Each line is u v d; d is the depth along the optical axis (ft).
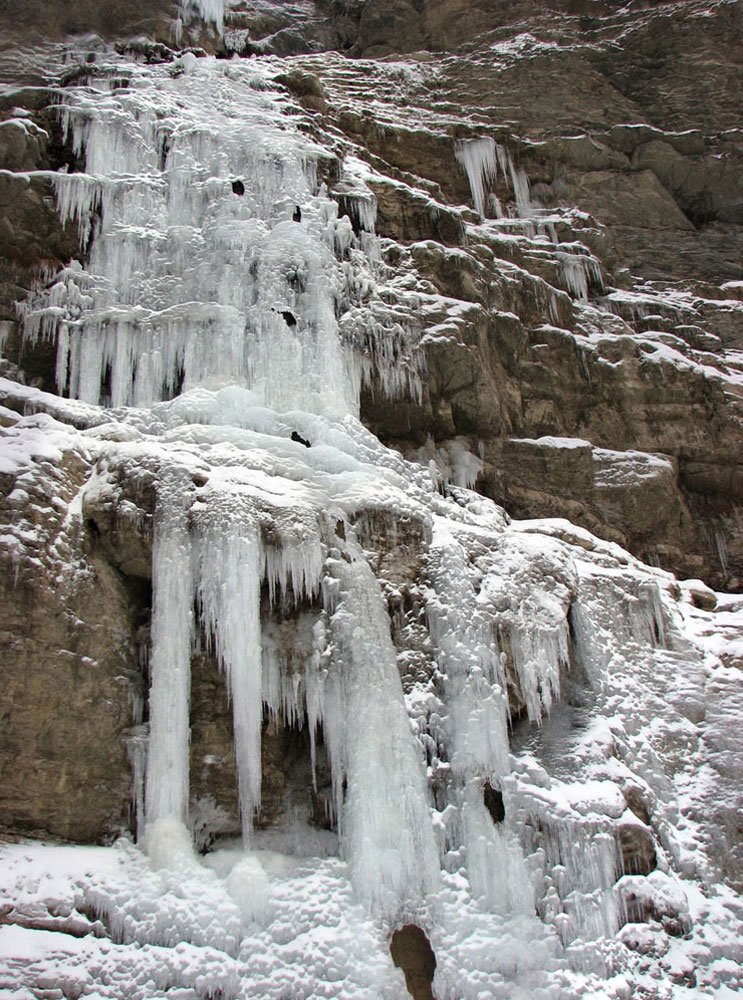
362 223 50.65
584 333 55.11
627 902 29.22
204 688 28.68
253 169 48.37
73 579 28.09
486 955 26.35
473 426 47.55
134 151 47.60
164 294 42.65
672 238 69.67
